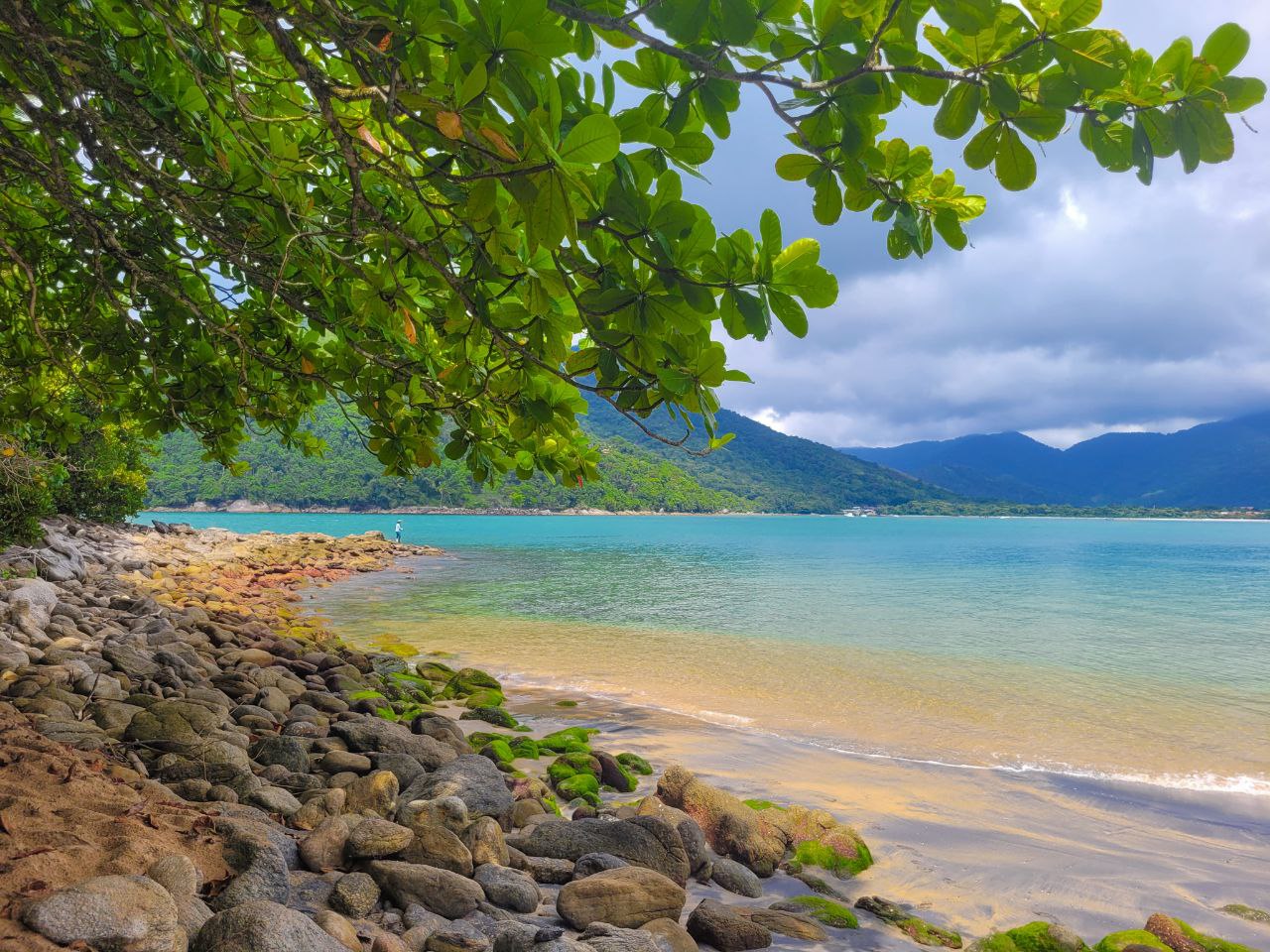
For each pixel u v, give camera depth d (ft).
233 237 11.45
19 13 8.13
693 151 6.76
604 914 13.25
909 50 5.89
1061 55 5.38
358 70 5.94
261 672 29.43
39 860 8.77
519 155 5.14
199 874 10.34
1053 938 14.16
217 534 133.69
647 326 6.79
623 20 5.65
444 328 10.25
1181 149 5.80
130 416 17.63
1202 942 14.42
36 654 24.22
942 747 28.60
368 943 10.87
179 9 8.05
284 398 16.63
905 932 14.88
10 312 15.99
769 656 47.16
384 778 16.81
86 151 9.93
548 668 42.45
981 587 101.65
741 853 18.08
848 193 7.45
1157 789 24.22
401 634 54.49
